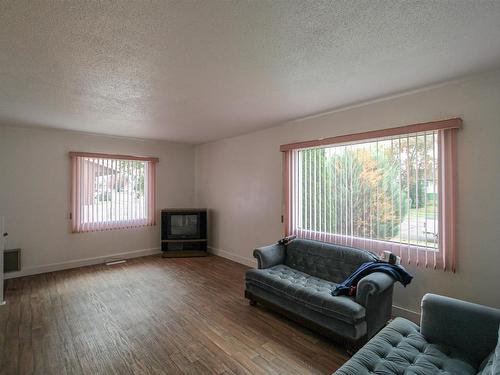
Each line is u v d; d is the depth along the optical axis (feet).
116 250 16.14
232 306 10.02
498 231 7.24
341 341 7.22
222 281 12.64
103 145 15.57
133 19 4.83
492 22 5.02
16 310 9.59
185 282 12.50
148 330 8.31
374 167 9.62
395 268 8.05
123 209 16.29
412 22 5.03
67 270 14.21
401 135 8.91
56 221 14.15
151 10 4.58
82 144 14.89
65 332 8.17
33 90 8.25
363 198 9.91
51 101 9.32
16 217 13.12
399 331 6.02
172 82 7.73
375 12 4.71
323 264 9.82
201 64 6.66
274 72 7.18
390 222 9.20
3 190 12.82
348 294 7.84
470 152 7.63
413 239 8.66
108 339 7.81
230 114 11.17
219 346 7.51
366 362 5.02
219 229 17.42
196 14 4.70
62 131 14.25
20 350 7.27
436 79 7.73
